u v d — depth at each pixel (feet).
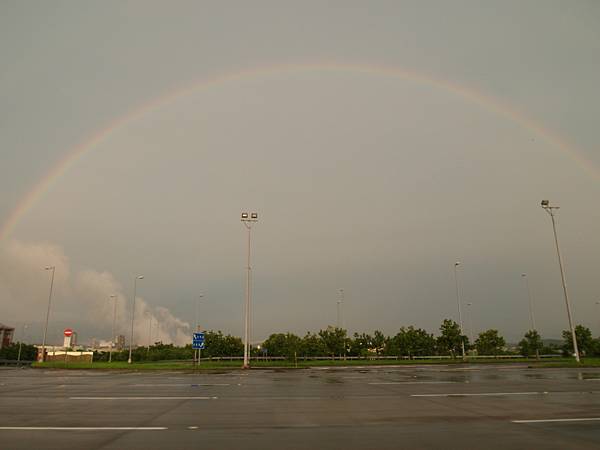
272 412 43.86
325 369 126.11
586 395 56.95
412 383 75.25
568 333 213.05
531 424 37.42
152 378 91.15
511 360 183.93
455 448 29.48
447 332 200.34
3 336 422.41
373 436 32.99
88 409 45.98
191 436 33.01
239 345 229.45
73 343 329.52
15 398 55.62
